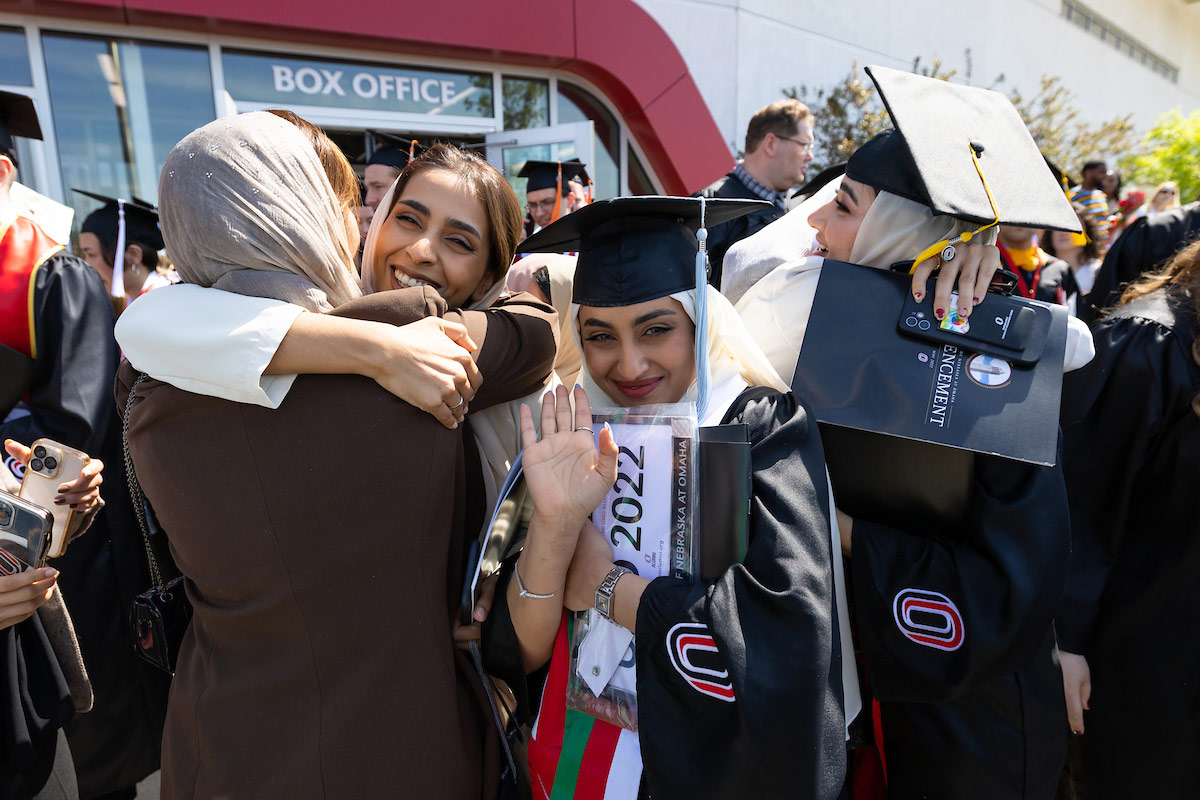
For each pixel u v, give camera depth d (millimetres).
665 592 1080
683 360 1311
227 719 1057
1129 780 1661
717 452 1112
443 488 1098
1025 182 1313
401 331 1036
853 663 1283
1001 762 1298
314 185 1092
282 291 1032
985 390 1212
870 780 1465
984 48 8852
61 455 1448
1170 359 1540
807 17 6898
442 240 1391
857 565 1249
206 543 1029
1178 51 14422
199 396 997
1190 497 1510
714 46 6355
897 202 1337
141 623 1293
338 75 5234
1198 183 10102
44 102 4449
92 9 4234
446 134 5723
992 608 1158
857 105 6918
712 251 3412
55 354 2125
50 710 1454
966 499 1251
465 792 1139
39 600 1308
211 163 1022
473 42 5168
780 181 3857
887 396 1237
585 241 1323
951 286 1276
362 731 1034
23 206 2240
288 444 995
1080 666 1657
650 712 1068
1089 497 1642
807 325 1331
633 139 6383
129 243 3348
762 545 1065
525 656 1237
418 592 1085
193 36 4688
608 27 5633
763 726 984
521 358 1314
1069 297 3879
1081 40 10867
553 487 1111
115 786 2365
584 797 1168
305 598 1026
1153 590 1577
